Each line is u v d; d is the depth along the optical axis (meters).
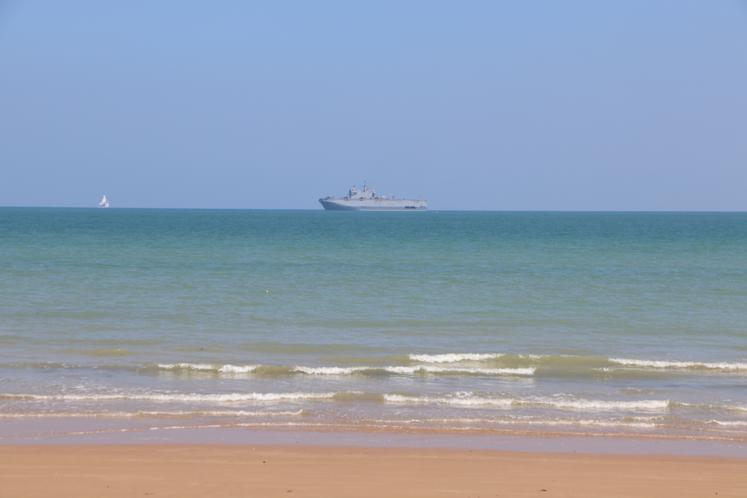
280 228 156.25
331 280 53.56
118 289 46.91
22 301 41.41
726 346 32.00
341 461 16.45
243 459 16.45
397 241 106.50
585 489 14.88
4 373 25.06
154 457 16.47
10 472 15.28
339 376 25.52
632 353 30.23
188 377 24.98
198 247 87.25
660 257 78.19
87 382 23.92
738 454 17.56
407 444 17.97
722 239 118.94
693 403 22.17
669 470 16.22
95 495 14.04
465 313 39.75
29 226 151.50
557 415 20.84
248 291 47.03
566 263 69.94
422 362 28.06
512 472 15.90
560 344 32.00
